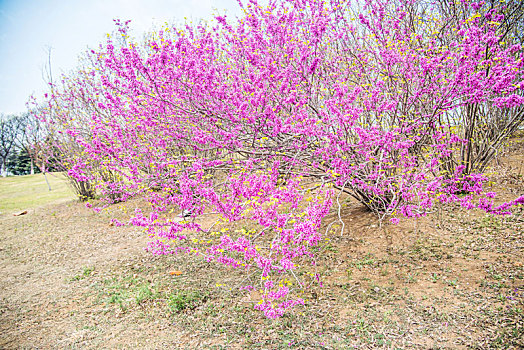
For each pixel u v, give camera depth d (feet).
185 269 19.01
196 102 16.44
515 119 19.56
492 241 15.75
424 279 14.17
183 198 13.67
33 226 34.71
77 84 32.65
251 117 14.56
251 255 11.02
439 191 13.60
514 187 20.48
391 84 17.03
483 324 10.85
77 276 20.24
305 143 15.72
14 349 13.23
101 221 32.83
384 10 17.39
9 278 21.49
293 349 11.11
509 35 19.72
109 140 17.72
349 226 20.57
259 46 16.55
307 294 14.56
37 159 43.14
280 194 11.93
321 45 17.85
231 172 17.22
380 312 12.56
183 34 18.08
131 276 19.20
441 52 15.47
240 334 12.51
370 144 13.74
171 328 13.52
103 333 13.78
